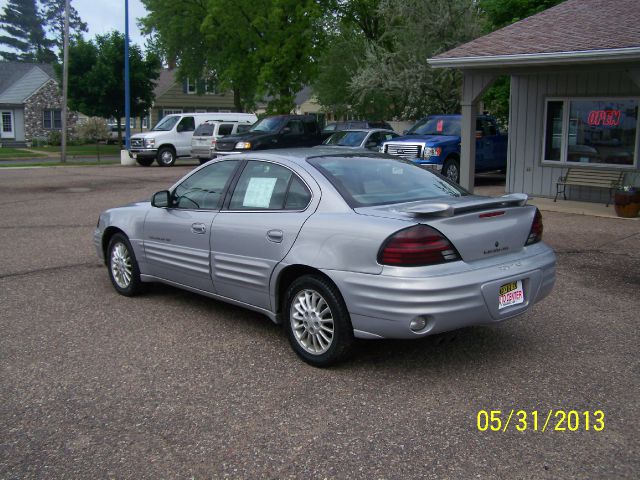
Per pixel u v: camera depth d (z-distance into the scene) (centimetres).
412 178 532
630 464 339
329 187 481
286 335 524
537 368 468
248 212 525
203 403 415
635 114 1240
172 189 611
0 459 349
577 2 1434
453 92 2631
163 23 3366
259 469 337
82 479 329
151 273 633
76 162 2830
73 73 3666
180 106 5053
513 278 447
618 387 434
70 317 598
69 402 418
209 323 579
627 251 863
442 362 482
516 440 364
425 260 417
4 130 4444
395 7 2675
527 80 1395
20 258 856
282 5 2819
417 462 342
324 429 379
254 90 3453
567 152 1358
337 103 4069
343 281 441
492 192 1530
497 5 2022
